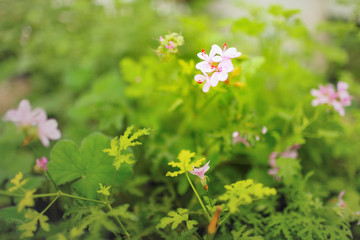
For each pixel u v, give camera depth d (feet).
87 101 1.77
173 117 1.57
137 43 2.10
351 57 2.23
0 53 2.50
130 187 1.27
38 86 2.48
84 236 1.01
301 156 1.44
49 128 1.01
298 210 1.16
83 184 1.14
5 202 1.17
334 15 2.58
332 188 1.31
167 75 1.52
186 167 0.96
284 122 1.44
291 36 1.65
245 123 1.20
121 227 1.06
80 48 2.27
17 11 2.39
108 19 2.21
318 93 1.25
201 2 3.14
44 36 2.24
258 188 0.89
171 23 2.21
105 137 1.17
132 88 1.55
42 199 1.15
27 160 1.22
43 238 1.05
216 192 1.23
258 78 1.61
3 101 2.45
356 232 1.14
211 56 0.98
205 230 1.11
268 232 1.13
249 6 1.64
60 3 2.40
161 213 1.19
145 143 1.41
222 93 1.21
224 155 1.28
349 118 1.58
